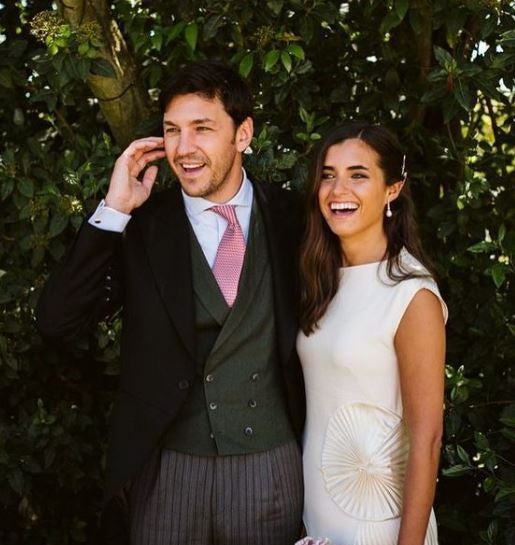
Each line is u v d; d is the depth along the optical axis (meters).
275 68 2.62
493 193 2.98
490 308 2.77
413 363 2.08
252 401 2.20
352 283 2.17
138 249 2.21
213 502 2.19
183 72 2.17
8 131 3.03
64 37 2.51
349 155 2.13
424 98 2.59
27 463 2.83
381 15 2.83
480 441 2.57
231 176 2.23
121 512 2.37
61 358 3.03
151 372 2.16
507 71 2.66
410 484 2.06
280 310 2.21
